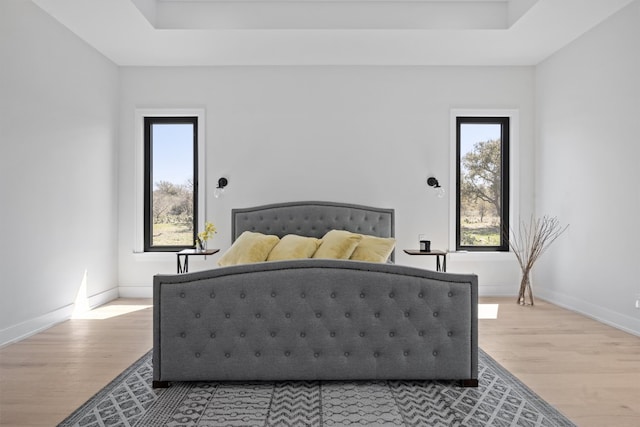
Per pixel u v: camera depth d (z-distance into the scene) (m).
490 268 5.54
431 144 5.53
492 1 4.42
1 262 3.53
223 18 4.41
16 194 3.68
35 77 3.91
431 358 2.65
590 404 2.42
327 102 5.51
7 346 3.49
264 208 5.35
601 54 4.25
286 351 2.64
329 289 2.64
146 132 5.60
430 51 5.03
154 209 5.64
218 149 5.51
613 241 4.09
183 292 2.61
